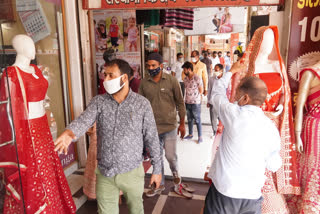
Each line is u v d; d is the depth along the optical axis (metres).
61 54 2.98
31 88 1.70
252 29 2.66
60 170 2.06
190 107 4.37
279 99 2.09
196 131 5.18
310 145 2.06
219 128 2.13
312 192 2.04
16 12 1.78
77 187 2.79
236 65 2.02
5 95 1.11
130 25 4.13
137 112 1.59
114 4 2.77
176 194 2.77
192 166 3.49
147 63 2.45
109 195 1.67
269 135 1.42
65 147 1.46
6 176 1.12
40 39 2.67
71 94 3.12
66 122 3.12
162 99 2.50
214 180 1.52
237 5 2.50
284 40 2.46
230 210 1.46
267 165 1.51
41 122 1.84
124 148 1.57
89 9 2.89
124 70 1.57
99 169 1.65
